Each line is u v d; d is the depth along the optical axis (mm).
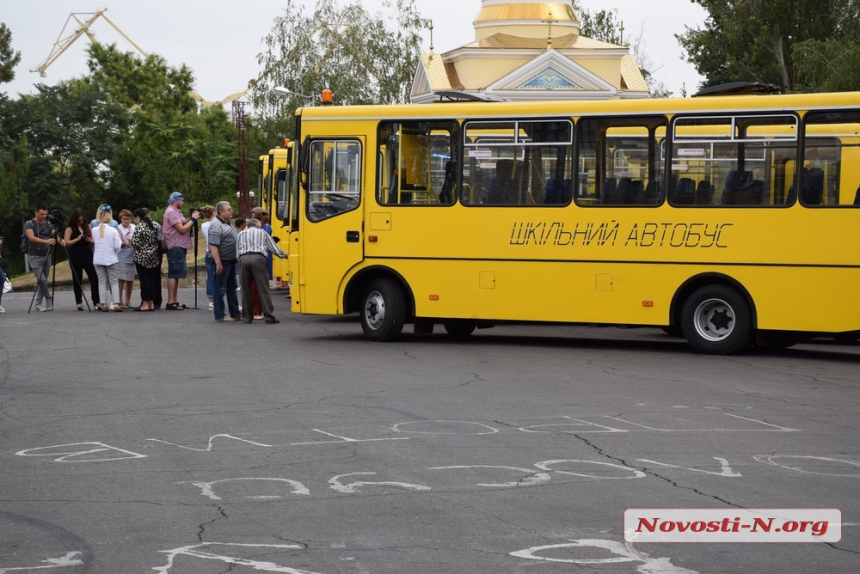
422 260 16781
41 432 9484
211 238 20953
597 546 5965
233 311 21422
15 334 18547
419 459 8258
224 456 8422
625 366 14148
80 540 6137
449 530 6273
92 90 88000
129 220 24281
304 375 13188
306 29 68250
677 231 15430
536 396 11469
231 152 78562
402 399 11258
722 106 15242
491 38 51250
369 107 17062
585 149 15906
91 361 14688
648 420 10008
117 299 23797
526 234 16188
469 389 11977
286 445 8836
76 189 85938
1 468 8047
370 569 5551
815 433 9414
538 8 51719
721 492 7215
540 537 6137
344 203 17219
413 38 68312
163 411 10570
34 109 85062
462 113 16562
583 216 15891
